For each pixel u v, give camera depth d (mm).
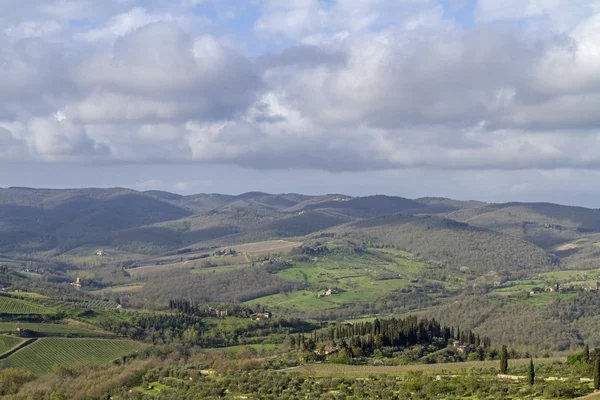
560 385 166125
